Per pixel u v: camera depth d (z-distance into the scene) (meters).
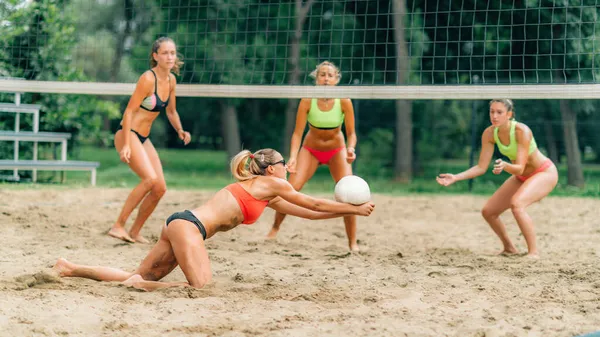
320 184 27.80
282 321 7.18
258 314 7.45
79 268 8.87
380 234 14.66
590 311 7.82
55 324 6.90
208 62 35.44
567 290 8.95
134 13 37.47
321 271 10.13
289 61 34.78
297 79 34.34
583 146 28.78
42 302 7.67
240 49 35.31
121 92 13.72
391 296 8.50
